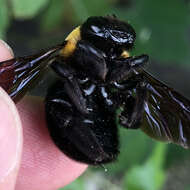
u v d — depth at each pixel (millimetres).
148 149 142
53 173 107
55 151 105
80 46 76
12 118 73
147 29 145
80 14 141
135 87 81
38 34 158
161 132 91
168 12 146
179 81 188
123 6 147
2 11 117
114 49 78
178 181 189
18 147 75
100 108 82
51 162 105
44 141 104
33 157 104
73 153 79
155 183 125
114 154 82
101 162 80
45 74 80
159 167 126
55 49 77
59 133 79
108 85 82
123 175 158
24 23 156
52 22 148
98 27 77
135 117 80
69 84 77
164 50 145
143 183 125
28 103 102
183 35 146
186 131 88
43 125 102
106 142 82
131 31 78
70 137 78
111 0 142
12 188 77
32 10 114
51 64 77
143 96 80
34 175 106
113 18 79
